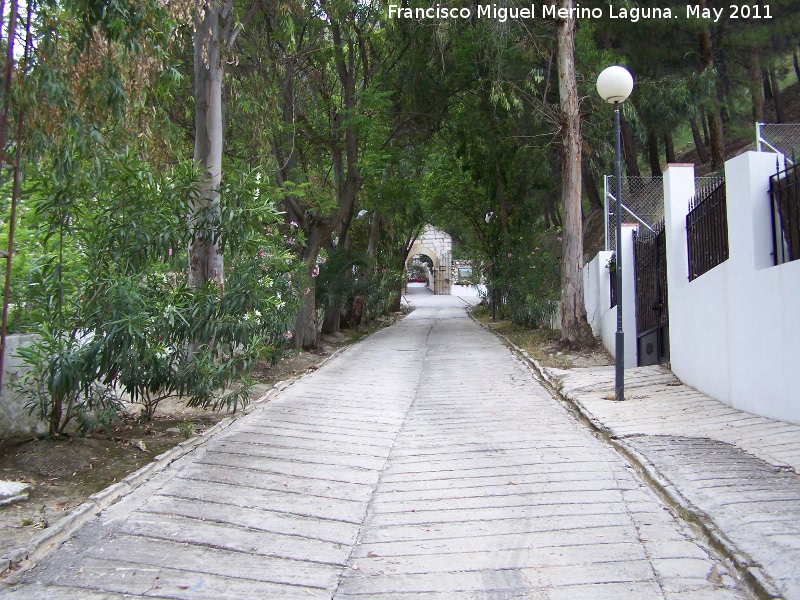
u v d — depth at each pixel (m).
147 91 8.87
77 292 7.16
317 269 17.14
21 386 6.68
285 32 13.43
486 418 9.27
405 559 4.72
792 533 4.46
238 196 8.42
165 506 5.66
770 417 7.82
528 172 24.77
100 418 7.20
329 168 20.56
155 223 7.61
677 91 18.42
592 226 28.83
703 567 4.26
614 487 5.95
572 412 9.50
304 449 7.65
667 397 9.75
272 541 5.07
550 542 4.84
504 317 26.16
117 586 4.26
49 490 5.80
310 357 16.06
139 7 7.07
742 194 8.36
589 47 18.80
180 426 8.12
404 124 19.97
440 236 59.53
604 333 15.74
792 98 31.39
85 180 7.15
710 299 9.47
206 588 4.27
